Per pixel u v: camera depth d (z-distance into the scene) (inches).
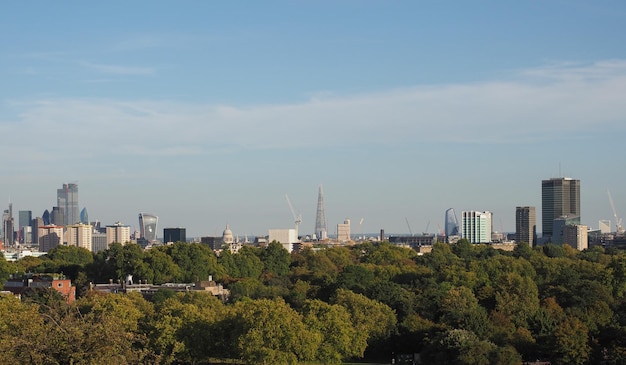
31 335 5305.1
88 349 5191.9
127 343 5654.5
